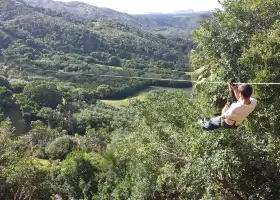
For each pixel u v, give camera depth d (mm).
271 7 10617
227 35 10680
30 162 20453
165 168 11531
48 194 20203
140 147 14508
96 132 41125
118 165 20906
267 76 8516
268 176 9055
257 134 8844
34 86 49344
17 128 45750
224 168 8344
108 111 49969
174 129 12070
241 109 5043
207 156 8367
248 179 9273
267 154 8742
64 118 50438
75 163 23188
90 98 54312
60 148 37906
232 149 8312
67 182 22969
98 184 20656
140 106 13219
